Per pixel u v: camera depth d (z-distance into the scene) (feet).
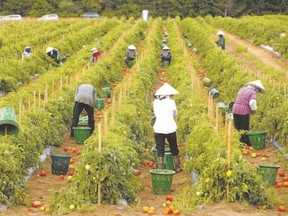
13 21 197.16
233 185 34.40
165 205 36.04
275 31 135.44
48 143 54.19
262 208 34.19
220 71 90.84
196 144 42.86
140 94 69.97
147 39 137.49
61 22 190.70
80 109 58.70
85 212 33.12
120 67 103.96
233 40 150.71
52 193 35.40
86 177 34.81
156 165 46.85
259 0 261.65
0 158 35.76
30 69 101.96
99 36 166.50
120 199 35.29
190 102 59.82
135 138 51.80
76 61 104.99
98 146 36.11
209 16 209.36
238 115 53.06
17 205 35.58
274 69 92.12
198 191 35.19
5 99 62.75
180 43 130.31
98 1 292.20
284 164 46.65
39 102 56.13
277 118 55.16
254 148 53.83
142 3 288.92
